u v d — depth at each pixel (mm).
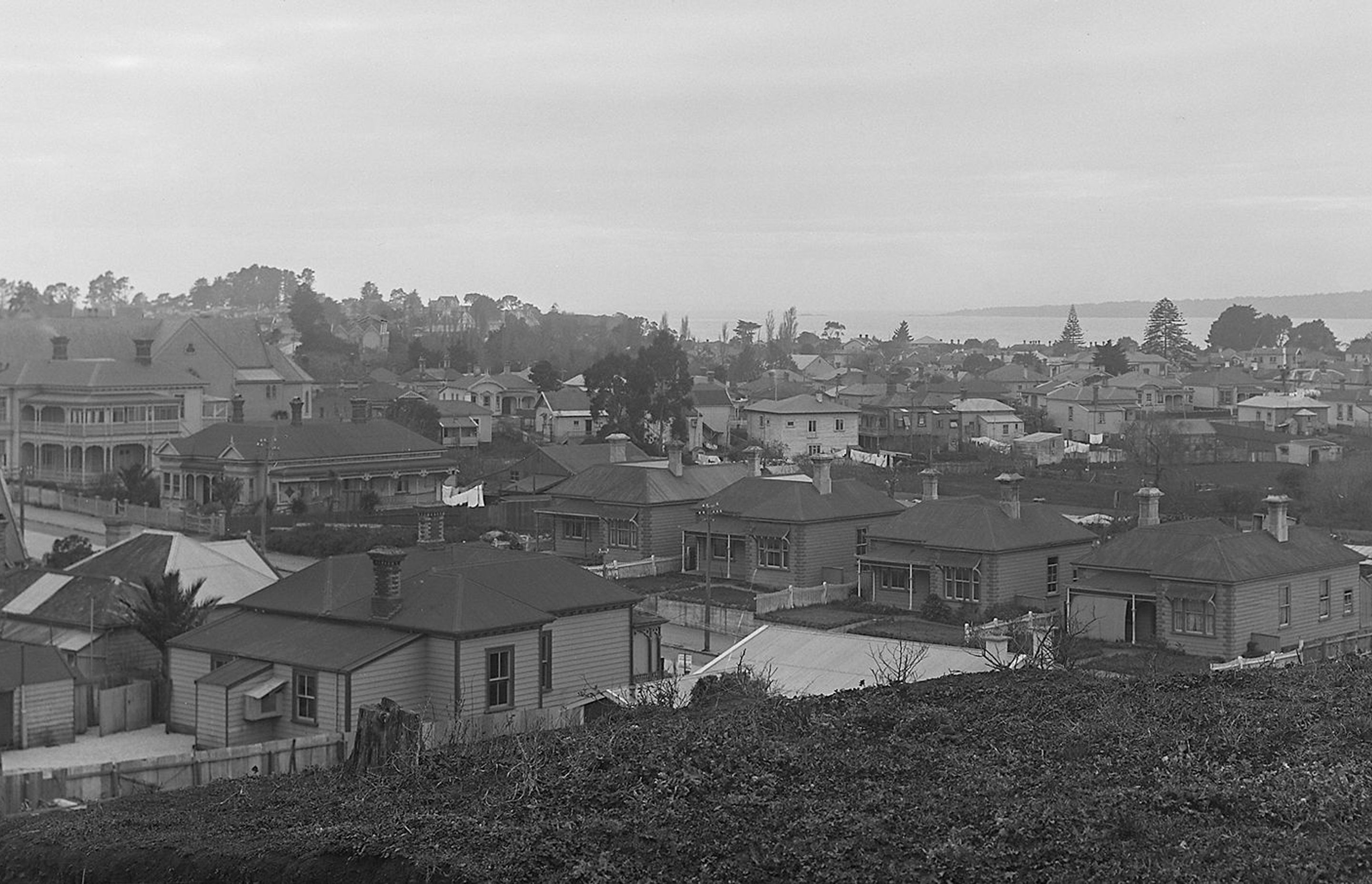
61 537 71062
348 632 35156
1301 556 49219
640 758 20172
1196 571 46906
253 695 33844
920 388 148750
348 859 17188
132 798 22703
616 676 38062
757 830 16984
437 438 113562
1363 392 150875
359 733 22391
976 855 15680
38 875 19203
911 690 24703
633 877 15891
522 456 110625
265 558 49438
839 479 93062
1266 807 16953
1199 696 23641
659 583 62750
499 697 34844
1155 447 101938
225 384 111375
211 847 18375
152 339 107750
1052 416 138125
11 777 24109
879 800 17859
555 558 39250
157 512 75688
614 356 116688
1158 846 15828
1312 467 96250
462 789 19922
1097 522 71062
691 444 119812
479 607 35125
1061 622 47094
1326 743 20141
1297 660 39344
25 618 44312
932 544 55750
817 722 22188
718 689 28234
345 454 83750
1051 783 18281
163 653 38594
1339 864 15172
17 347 100250
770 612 55688
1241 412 138375
